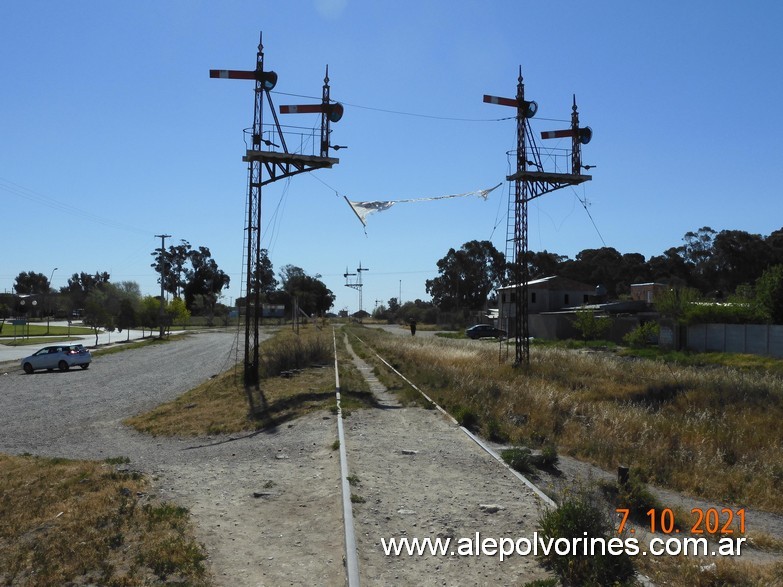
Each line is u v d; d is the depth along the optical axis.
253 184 22.56
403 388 20.08
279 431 13.94
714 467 11.45
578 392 20.81
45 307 118.00
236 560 6.25
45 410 20.00
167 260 132.38
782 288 39.50
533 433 13.23
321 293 136.50
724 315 40.56
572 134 28.72
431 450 11.02
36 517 7.92
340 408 15.70
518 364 27.42
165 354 46.75
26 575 6.15
